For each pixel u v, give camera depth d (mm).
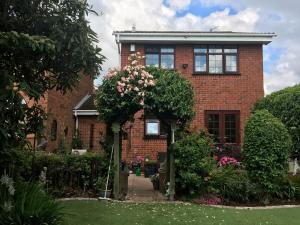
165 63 17703
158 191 11680
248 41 17625
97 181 10352
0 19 5938
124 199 10164
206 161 10359
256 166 10656
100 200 9742
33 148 7027
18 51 5633
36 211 5785
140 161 16562
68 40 6020
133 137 17250
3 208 5688
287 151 10867
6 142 5773
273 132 10758
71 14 6145
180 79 10500
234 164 11875
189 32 17391
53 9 6117
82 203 9180
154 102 10125
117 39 17375
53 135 15727
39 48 5320
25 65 6000
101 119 10727
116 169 10398
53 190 9945
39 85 6180
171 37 17438
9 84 5191
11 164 6375
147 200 10180
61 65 6438
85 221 7477
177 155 10352
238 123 17438
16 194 6035
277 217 8484
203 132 11055
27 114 6301
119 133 10844
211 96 17562
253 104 17422
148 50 17750
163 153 15203
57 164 10328
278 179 10711
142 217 8008
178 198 10344
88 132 19062
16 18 6070
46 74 6777
